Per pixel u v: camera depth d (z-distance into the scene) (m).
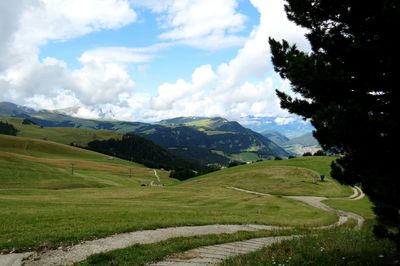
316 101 16.66
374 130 13.46
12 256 20.25
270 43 18.31
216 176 155.75
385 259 14.94
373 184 13.72
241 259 17.14
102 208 46.16
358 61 14.67
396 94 14.28
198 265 17.89
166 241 24.52
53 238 23.77
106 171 196.75
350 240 21.38
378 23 14.23
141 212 40.41
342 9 15.56
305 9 16.59
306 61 15.35
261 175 141.62
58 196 78.69
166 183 195.25
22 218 32.03
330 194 110.12
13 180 116.38
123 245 23.05
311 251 17.75
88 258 19.58
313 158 174.38
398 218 13.87
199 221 35.06
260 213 56.28
